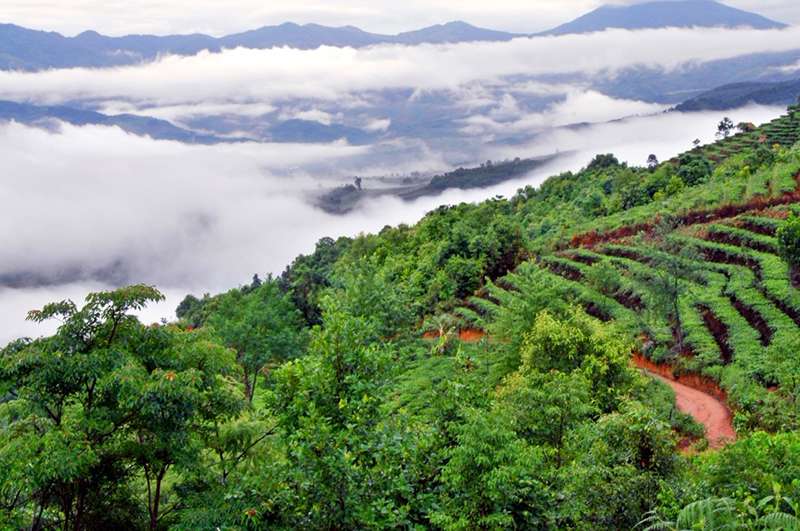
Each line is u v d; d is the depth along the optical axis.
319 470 14.18
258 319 59.16
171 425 17.62
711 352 50.88
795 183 84.81
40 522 18.88
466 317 77.31
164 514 19.75
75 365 16.53
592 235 96.31
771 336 49.62
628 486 18.00
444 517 14.89
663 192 120.38
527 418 24.17
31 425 16.66
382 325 53.22
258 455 21.12
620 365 37.16
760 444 19.70
